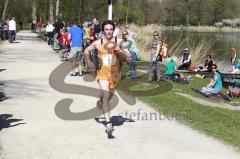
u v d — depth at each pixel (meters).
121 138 7.26
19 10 68.56
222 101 11.41
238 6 78.56
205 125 8.37
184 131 7.86
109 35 7.38
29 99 10.18
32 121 8.15
